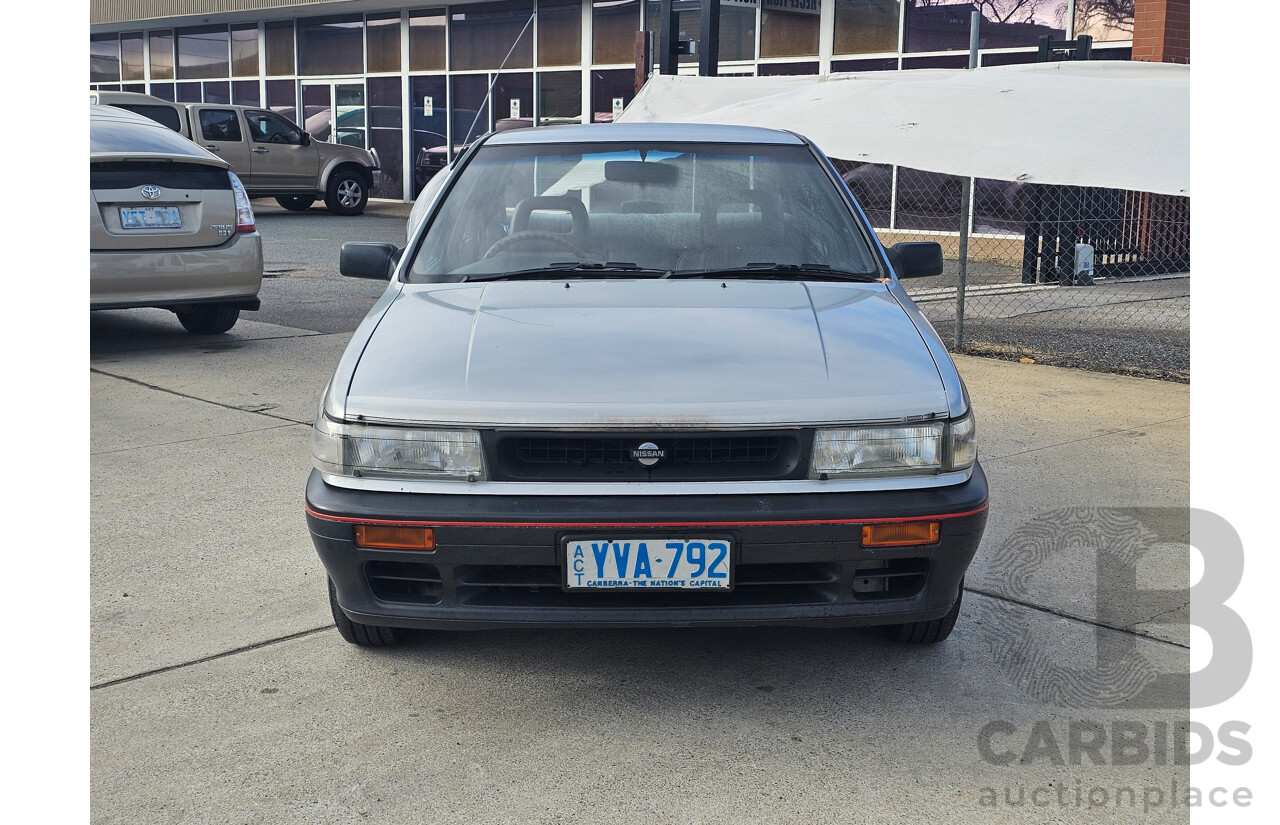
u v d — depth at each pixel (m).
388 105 22.11
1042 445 5.63
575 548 2.71
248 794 2.57
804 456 2.79
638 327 3.09
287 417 6.04
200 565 3.95
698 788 2.60
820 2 15.69
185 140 8.14
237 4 22.34
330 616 3.55
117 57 27.34
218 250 7.75
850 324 3.15
